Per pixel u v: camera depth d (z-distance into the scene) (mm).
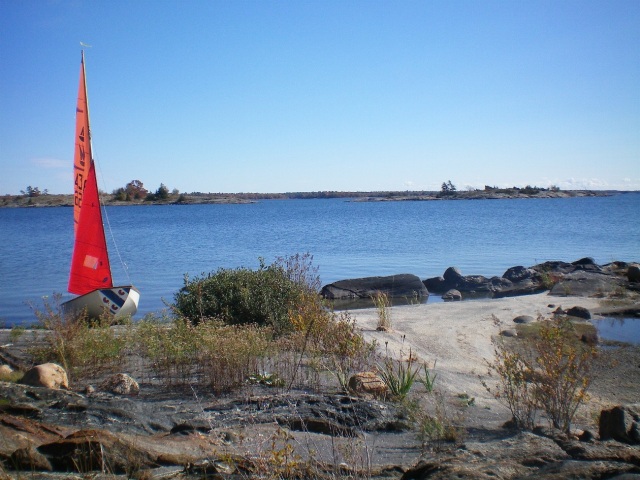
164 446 5484
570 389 7809
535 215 81875
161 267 30797
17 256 36375
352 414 7273
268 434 6215
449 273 24484
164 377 9258
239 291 13844
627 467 3857
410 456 5812
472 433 6844
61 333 10070
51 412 6480
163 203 175625
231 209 134250
